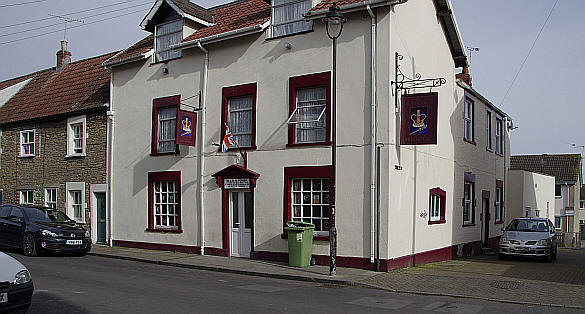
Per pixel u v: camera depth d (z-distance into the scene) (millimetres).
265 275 12969
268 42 15797
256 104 15875
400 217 14148
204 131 17031
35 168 22875
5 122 24141
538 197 30297
